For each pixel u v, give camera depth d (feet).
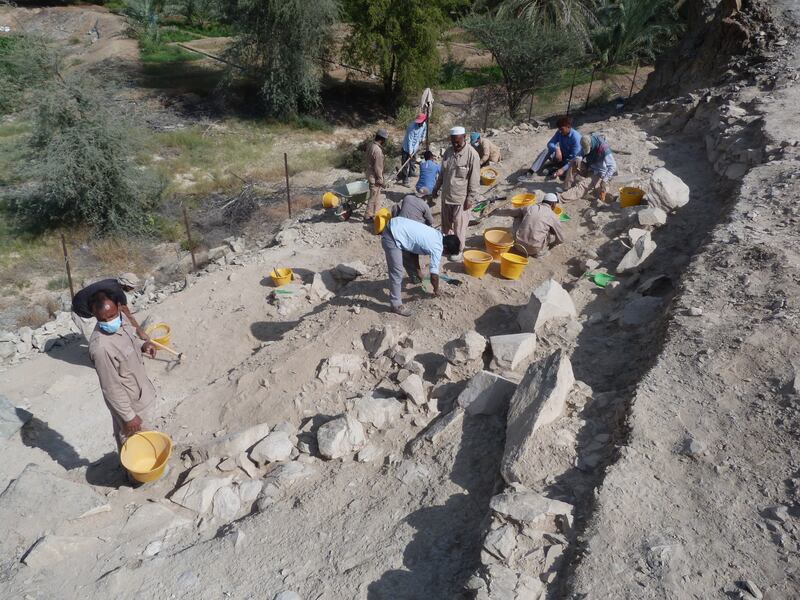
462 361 17.98
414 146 37.68
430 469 14.93
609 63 83.20
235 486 16.07
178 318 28.17
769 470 11.93
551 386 14.34
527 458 13.30
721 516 11.16
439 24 81.15
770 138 27.58
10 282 40.32
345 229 34.71
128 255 44.27
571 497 12.26
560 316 19.56
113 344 15.70
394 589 11.80
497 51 67.87
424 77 80.84
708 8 55.06
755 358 14.69
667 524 11.10
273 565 13.01
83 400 22.93
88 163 44.78
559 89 78.07
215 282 30.73
